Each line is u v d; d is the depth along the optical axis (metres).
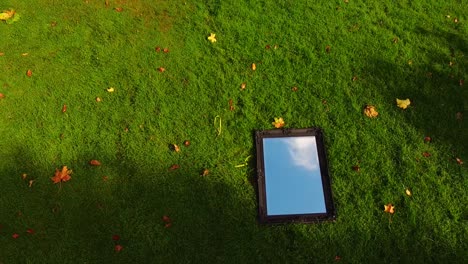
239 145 3.74
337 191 3.48
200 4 4.73
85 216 3.41
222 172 3.59
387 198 3.42
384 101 3.94
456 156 3.60
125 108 3.98
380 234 3.27
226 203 3.44
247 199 3.47
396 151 3.66
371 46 4.32
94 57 4.34
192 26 4.55
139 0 4.79
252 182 3.56
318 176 3.57
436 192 3.44
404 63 4.19
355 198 3.44
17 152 3.75
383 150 3.67
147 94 4.05
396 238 3.24
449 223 3.29
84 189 3.54
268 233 3.30
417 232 3.26
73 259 3.23
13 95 4.10
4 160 3.71
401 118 3.83
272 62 4.24
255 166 3.62
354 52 4.29
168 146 3.75
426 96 3.96
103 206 3.44
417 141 3.69
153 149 3.73
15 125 3.91
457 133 3.72
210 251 3.23
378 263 3.15
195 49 4.36
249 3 4.70
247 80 4.12
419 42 4.34
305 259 3.18
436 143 3.68
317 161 3.65
